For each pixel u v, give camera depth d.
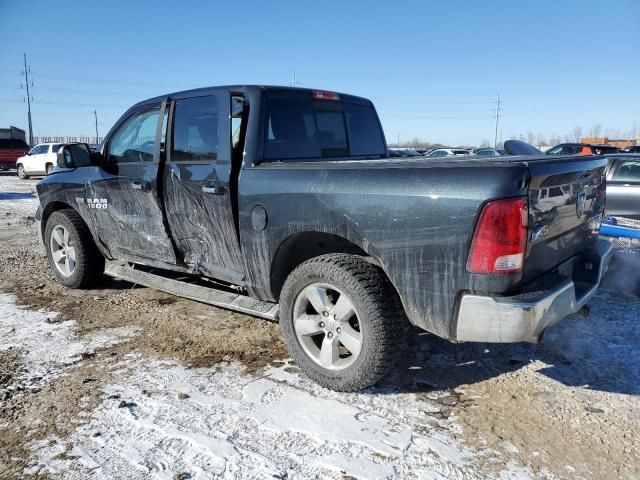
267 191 3.46
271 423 2.95
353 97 4.71
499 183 2.62
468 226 2.67
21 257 7.31
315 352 3.43
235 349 3.99
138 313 4.82
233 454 2.67
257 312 3.76
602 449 2.73
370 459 2.63
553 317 2.78
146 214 4.50
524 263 2.72
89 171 5.09
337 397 3.26
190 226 4.12
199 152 3.97
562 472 2.55
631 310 4.74
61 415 3.04
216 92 3.89
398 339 3.11
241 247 3.70
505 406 3.15
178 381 3.47
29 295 5.40
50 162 25.09
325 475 2.51
